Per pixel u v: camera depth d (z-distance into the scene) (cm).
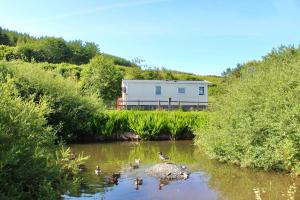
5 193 949
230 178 1867
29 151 1026
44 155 1081
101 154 2630
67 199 1487
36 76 3184
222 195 1584
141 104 4994
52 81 3250
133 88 5034
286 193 1573
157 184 1758
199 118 3428
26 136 1083
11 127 1054
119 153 2681
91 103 3394
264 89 2123
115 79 6531
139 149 2875
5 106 1090
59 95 3180
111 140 3356
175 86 5081
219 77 8544
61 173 1109
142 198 1536
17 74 3102
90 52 12838
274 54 3128
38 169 1012
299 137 1727
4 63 3175
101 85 6362
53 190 1032
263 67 2759
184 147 2973
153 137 3406
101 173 1975
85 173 1967
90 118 3312
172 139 3416
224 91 2944
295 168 1838
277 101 1903
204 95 5119
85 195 1554
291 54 2856
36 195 1002
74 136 3256
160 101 5006
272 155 1884
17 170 975
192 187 1711
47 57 11456
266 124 1914
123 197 1541
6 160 909
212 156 2361
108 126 3331
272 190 1630
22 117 1099
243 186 1716
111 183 1759
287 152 1788
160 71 7838
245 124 2033
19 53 10275
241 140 2053
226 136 2175
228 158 2253
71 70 7062
